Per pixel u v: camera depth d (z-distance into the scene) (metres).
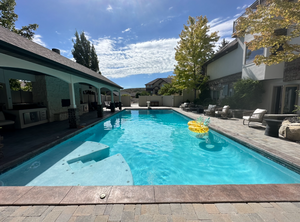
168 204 1.96
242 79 10.19
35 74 8.66
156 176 3.65
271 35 5.55
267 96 9.27
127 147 5.64
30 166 3.74
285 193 2.16
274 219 1.72
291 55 5.48
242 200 2.00
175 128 8.56
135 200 2.01
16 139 5.30
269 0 4.96
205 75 18.20
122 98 24.03
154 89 47.97
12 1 12.62
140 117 12.74
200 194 2.13
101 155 4.83
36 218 1.75
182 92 21.47
